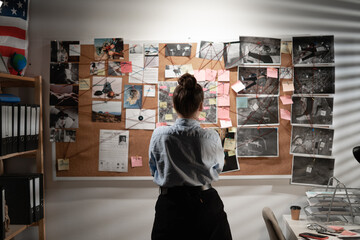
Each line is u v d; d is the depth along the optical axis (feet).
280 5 6.75
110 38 6.66
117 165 6.73
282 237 4.72
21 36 6.57
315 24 6.79
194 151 4.58
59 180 6.77
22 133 5.82
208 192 4.70
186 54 6.65
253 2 6.73
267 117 6.75
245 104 6.72
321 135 6.75
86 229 6.86
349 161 6.84
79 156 6.73
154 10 6.69
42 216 6.41
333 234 5.36
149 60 6.65
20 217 5.91
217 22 6.71
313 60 6.72
